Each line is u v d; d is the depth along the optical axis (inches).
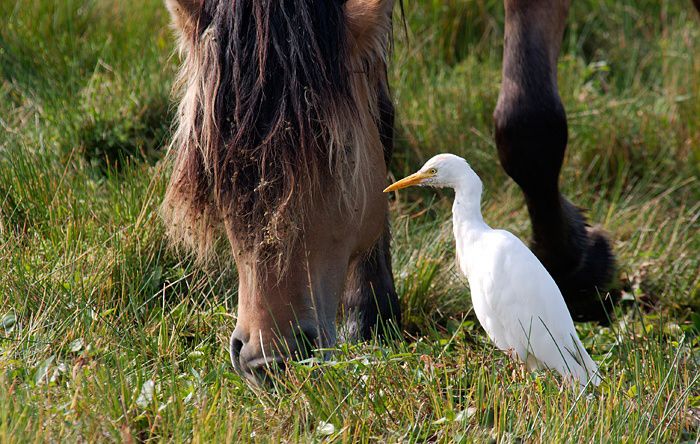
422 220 365.1
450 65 467.2
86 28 446.6
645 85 465.1
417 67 443.2
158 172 317.1
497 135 284.0
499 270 239.0
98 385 217.6
